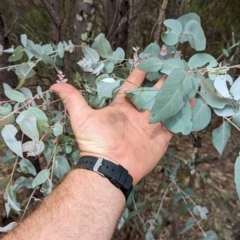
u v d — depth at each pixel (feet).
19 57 1.12
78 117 0.90
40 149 0.94
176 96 0.78
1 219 2.35
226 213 2.20
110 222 0.84
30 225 0.83
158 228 1.96
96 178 0.87
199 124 0.88
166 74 0.92
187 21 0.99
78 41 1.54
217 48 2.23
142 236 1.96
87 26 1.52
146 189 2.17
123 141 0.91
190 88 0.80
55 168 1.04
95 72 1.01
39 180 0.97
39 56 1.11
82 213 0.83
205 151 2.35
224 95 0.81
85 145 0.90
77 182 0.87
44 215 0.84
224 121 0.88
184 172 1.97
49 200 0.87
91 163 0.88
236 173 0.79
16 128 0.97
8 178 1.02
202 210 1.38
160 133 0.96
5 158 1.19
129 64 1.15
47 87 1.69
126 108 0.96
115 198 0.87
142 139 0.94
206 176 2.23
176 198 1.47
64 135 1.10
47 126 0.91
